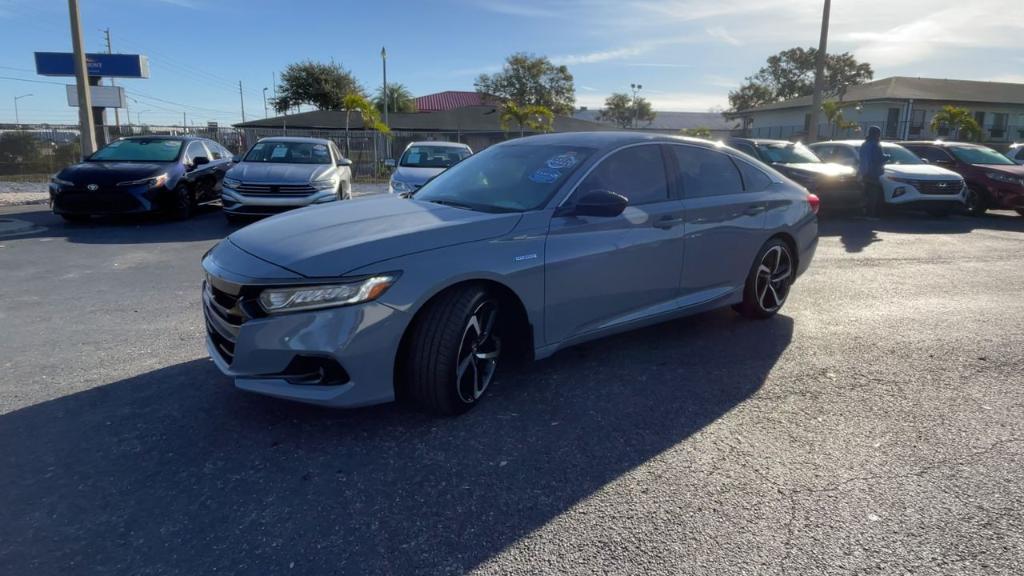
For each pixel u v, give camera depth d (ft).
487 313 11.48
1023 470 9.92
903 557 7.83
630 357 14.53
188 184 36.32
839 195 37.32
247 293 10.06
